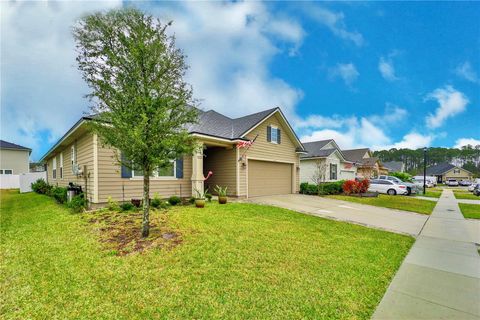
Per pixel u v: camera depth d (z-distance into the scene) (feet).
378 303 10.93
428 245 20.25
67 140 39.17
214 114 54.03
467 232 25.20
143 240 18.07
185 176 37.73
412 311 10.30
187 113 19.12
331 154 76.33
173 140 17.74
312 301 10.93
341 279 13.10
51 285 12.06
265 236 19.98
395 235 22.99
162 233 19.53
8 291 11.50
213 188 46.52
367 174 100.94
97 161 28.81
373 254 17.17
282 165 53.83
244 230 21.29
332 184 61.26
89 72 17.58
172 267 13.99
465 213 37.78
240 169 42.86
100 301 10.77
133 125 17.02
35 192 58.34
